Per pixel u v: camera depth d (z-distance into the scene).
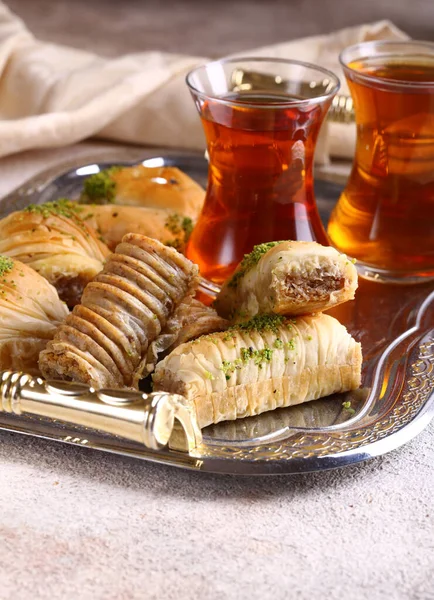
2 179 0.79
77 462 0.56
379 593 0.51
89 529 0.53
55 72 0.84
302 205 0.64
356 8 1.16
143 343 0.57
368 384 0.59
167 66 0.83
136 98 0.81
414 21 1.10
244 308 0.59
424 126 0.63
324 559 0.52
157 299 0.58
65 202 0.68
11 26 0.87
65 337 0.56
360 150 0.66
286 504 0.54
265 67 0.67
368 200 0.66
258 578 0.51
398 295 0.65
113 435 0.55
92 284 0.58
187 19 1.12
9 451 0.56
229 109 0.62
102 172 0.71
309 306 0.57
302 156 0.63
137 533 0.53
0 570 0.51
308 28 1.09
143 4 1.18
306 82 0.66
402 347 0.61
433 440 0.57
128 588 0.51
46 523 0.53
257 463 0.54
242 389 0.56
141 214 0.67
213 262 0.65
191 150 0.82
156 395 0.54
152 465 0.55
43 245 0.63
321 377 0.57
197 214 0.69
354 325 0.63
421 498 0.54
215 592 0.50
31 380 0.55
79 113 0.79
